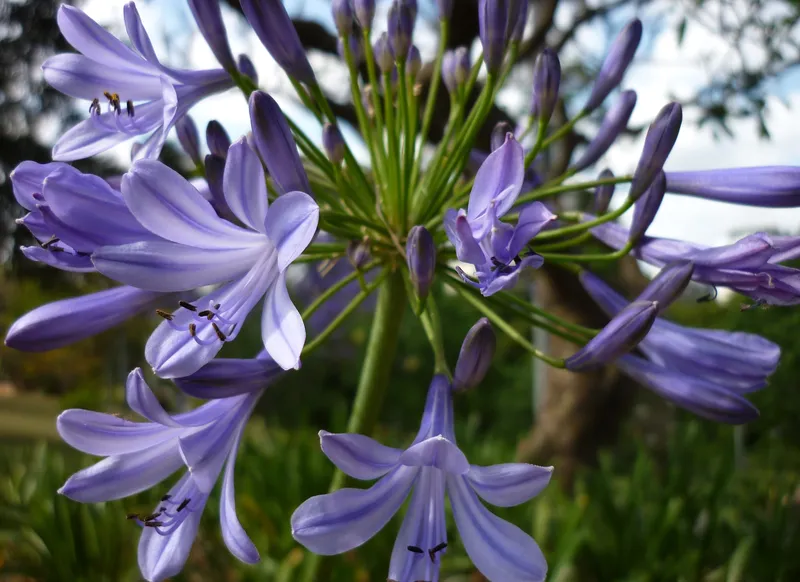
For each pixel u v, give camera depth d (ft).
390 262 0.49
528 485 0.33
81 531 0.75
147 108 0.45
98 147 0.44
